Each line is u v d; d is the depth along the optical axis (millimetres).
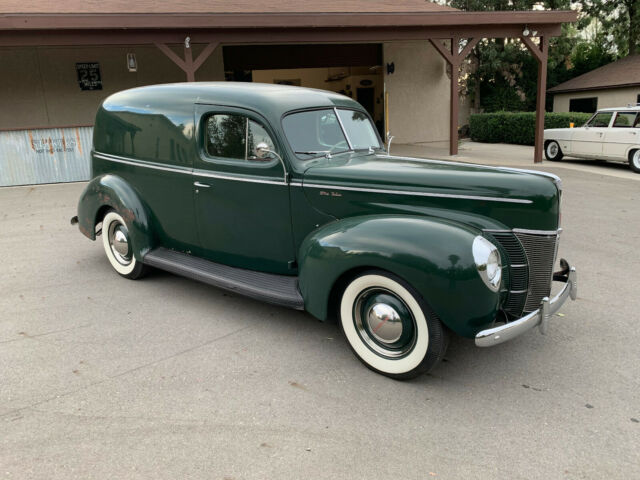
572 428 2561
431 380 3053
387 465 2305
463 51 13141
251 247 3896
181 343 3535
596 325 3768
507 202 3027
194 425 2602
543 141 13680
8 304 4234
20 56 13953
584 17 28547
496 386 2973
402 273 2768
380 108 19406
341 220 3248
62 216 7629
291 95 3840
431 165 3486
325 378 3072
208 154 3971
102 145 4867
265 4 14469
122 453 2383
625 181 10234
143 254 4500
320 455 2373
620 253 5492
